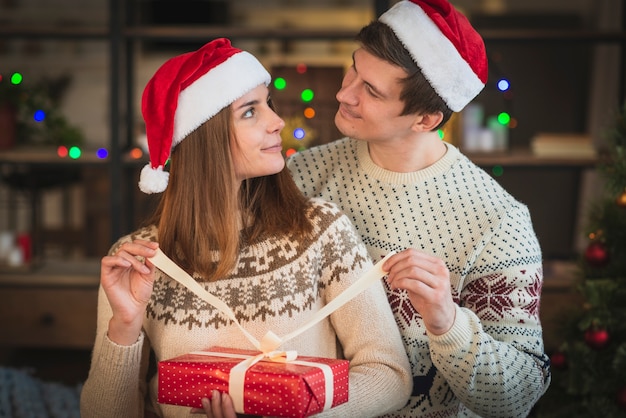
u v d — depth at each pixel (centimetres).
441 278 166
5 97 483
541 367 185
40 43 590
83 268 493
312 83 446
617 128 279
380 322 183
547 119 566
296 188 192
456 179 196
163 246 187
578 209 564
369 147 203
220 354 169
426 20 181
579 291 282
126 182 478
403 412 194
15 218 626
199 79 180
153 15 562
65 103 593
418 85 181
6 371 379
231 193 183
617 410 264
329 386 158
